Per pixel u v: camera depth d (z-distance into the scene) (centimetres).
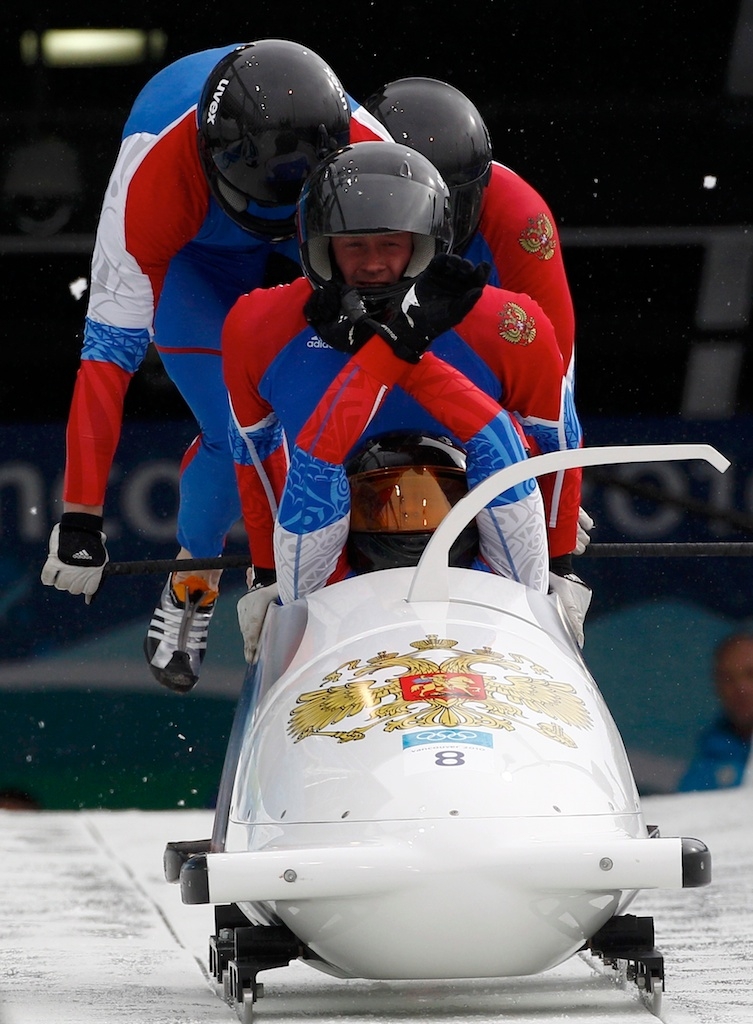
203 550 2362
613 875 1163
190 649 2447
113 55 4312
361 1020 1245
